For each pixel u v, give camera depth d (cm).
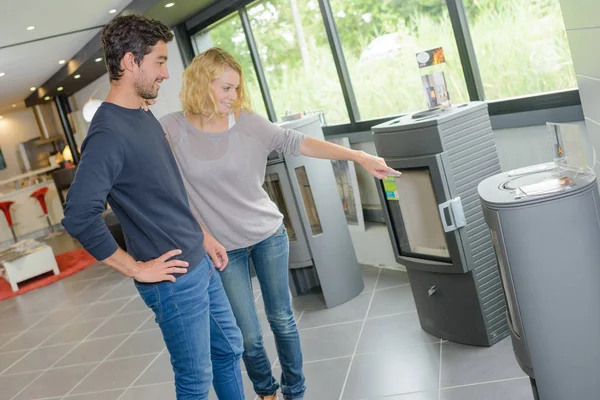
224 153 282
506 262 252
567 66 373
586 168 247
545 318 248
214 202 286
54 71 1090
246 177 287
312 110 628
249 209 290
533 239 243
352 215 566
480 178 346
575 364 250
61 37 789
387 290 485
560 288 245
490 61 420
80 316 664
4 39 719
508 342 350
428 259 365
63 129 1426
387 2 492
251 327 303
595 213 242
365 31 529
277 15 622
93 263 922
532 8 381
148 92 236
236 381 275
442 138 332
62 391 474
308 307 492
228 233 290
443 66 463
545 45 381
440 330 375
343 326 440
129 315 618
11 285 877
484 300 347
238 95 288
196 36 768
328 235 481
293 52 623
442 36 457
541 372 255
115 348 535
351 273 490
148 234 236
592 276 244
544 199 239
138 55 230
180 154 283
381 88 537
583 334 247
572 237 241
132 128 230
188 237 244
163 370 460
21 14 616
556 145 263
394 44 482
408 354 370
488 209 255
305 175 476
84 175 219
